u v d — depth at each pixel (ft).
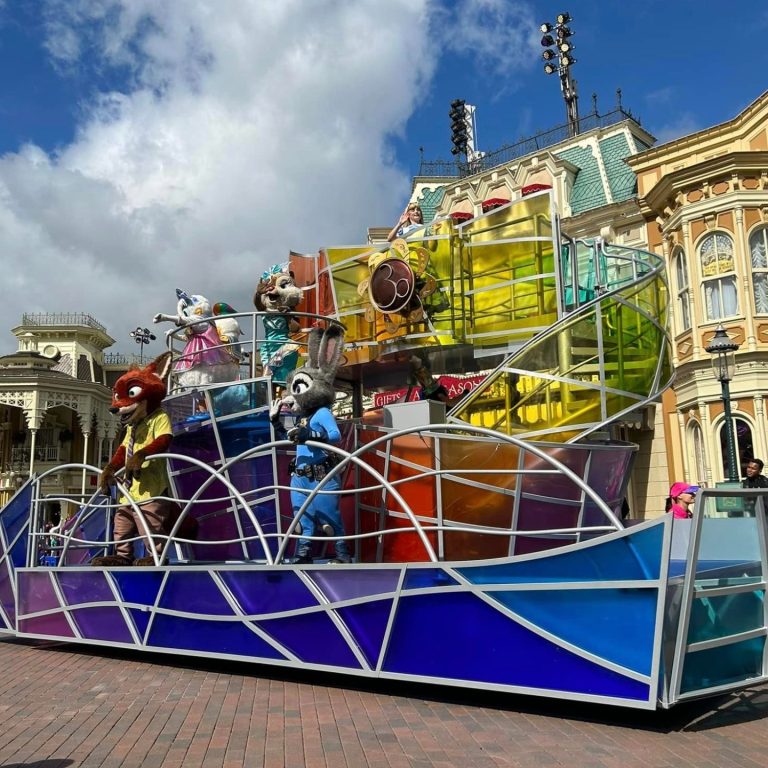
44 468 124.88
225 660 25.43
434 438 22.95
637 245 66.13
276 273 31.24
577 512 22.94
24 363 122.42
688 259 58.95
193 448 27.61
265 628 22.16
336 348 24.29
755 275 56.80
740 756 14.38
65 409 128.88
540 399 23.81
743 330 55.88
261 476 25.63
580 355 23.71
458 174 88.69
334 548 24.64
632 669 15.81
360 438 24.81
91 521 30.50
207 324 30.76
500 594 17.93
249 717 17.87
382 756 14.65
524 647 17.44
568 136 78.33
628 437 63.31
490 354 27.99
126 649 28.07
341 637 20.45
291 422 26.09
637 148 72.64
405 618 19.36
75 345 141.28
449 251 28.66
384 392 36.04
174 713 18.44
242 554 25.88
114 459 27.48
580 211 71.61
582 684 16.51
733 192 57.11
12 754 15.24
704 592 16.47
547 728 16.56
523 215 27.91
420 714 17.95
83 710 18.94
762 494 18.69
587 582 16.62
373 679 22.04
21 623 29.91
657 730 16.31
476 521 22.07
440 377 39.27
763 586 18.43
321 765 14.19
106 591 26.81
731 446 41.83
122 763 14.56
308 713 18.16
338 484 23.41
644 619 15.83
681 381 59.98
